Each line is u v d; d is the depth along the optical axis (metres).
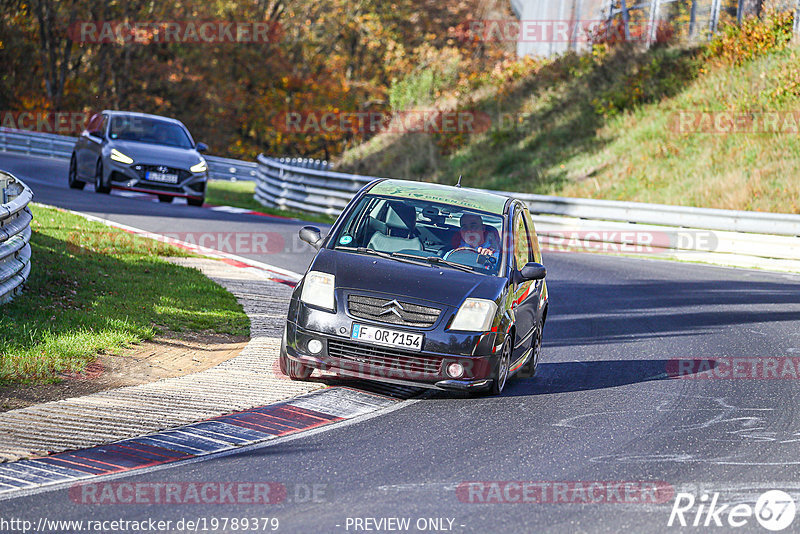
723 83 102.56
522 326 31.03
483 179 110.06
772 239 66.94
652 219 72.75
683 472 21.92
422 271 28.94
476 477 21.00
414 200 31.62
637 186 92.06
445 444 23.58
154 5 190.38
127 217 64.81
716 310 48.16
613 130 105.50
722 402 29.30
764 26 105.38
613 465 22.31
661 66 112.69
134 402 25.33
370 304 27.70
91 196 76.00
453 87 147.38
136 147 76.19
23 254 36.56
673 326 43.59
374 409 26.94
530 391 30.31
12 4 184.25
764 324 44.50
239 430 23.88
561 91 122.62
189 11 195.38
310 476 20.56
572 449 23.58
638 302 50.16
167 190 75.75
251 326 36.84
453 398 28.77
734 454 23.55
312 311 27.97
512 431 25.11
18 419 23.08
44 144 130.50
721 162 90.31
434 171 119.00
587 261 67.12
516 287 30.47
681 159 93.94
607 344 39.25
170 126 81.31
